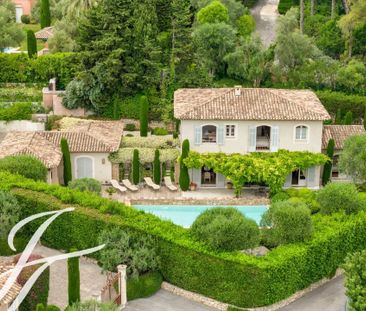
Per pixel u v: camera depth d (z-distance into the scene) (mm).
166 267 44781
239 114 62719
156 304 43062
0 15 89812
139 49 75562
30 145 60906
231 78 86250
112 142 64750
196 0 96375
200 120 62594
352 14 87562
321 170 64688
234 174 60562
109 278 43094
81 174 64062
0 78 82938
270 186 60656
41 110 76500
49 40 88062
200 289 43625
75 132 64938
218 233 42812
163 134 72875
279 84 83812
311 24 98688
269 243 46750
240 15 96062
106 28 76125
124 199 60312
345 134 66375
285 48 83938
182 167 62219
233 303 42844
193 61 80312
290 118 62688
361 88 83500
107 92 75938
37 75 82688
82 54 75438
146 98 70188
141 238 44781
